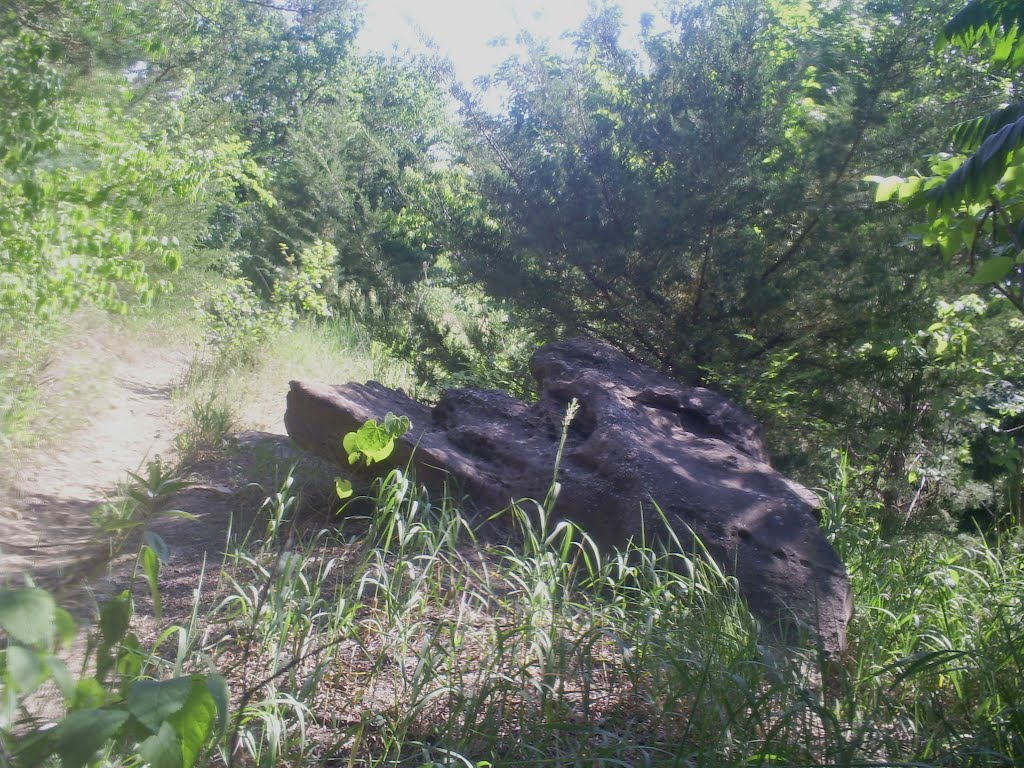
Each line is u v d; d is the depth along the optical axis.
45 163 7.14
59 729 1.37
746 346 8.80
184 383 10.16
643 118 9.27
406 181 10.23
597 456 5.65
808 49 9.48
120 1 8.05
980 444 10.56
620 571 4.54
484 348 10.26
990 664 4.16
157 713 1.40
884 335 8.45
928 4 8.72
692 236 8.55
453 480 5.74
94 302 7.68
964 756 3.36
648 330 9.20
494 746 3.21
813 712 3.52
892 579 5.62
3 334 7.08
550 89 9.31
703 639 4.02
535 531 5.47
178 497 6.14
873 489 8.94
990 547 7.93
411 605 3.81
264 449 6.89
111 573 4.65
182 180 8.40
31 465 6.47
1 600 1.32
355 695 3.53
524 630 3.67
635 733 3.46
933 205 4.35
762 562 4.95
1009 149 3.92
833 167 8.56
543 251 9.09
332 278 14.95
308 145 14.20
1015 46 4.95
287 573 3.71
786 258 8.86
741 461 5.86
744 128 8.72
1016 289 4.44
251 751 2.88
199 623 3.97
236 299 12.43
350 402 6.03
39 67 7.21
